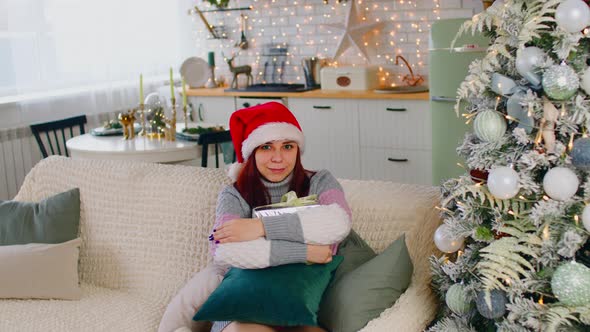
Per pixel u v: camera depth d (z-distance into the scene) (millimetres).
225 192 2271
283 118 2277
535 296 1728
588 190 1562
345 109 5176
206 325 2178
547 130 1622
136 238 2645
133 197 2688
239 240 1998
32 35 4930
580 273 1535
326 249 1991
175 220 2559
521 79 1675
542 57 1604
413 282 2068
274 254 1953
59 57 5160
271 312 1861
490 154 1724
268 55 6070
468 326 1882
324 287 1953
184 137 4059
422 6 5289
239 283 1925
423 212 2225
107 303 2518
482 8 5031
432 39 4500
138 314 2408
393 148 5059
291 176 2287
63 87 5203
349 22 5516
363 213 2316
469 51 4336
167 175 2672
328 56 5789
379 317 1907
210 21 6270
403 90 5031
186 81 5973
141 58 5863
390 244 2174
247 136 2268
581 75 1578
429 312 2023
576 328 1634
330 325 1952
